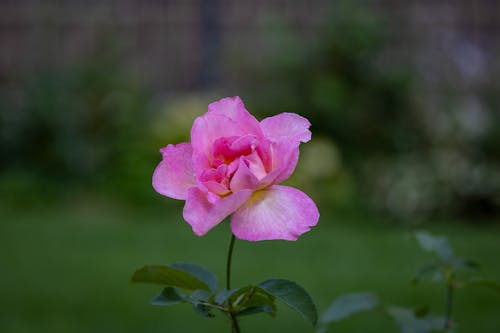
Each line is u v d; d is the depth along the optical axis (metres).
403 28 7.92
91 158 7.39
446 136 7.04
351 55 7.31
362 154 7.19
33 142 7.42
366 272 4.39
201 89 8.72
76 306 3.71
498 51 7.75
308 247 5.17
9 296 3.87
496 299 3.79
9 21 8.48
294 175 6.86
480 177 6.93
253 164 1.21
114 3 8.66
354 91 7.31
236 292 1.19
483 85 7.39
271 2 8.63
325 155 6.90
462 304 3.71
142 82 8.28
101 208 6.80
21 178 7.06
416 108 7.21
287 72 7.39
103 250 4.95
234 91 7.98
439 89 7.41
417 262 4.68
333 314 1.69
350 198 6.88
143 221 6.21
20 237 5.37
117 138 7.51
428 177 6.97
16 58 8.45
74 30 8.51
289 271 4.41
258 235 1.17
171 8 8.74
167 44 8.74
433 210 6.96
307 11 8.54
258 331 3.32
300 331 3.32
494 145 6.90
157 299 1.23
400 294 3.90
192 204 1.18
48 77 7.64
